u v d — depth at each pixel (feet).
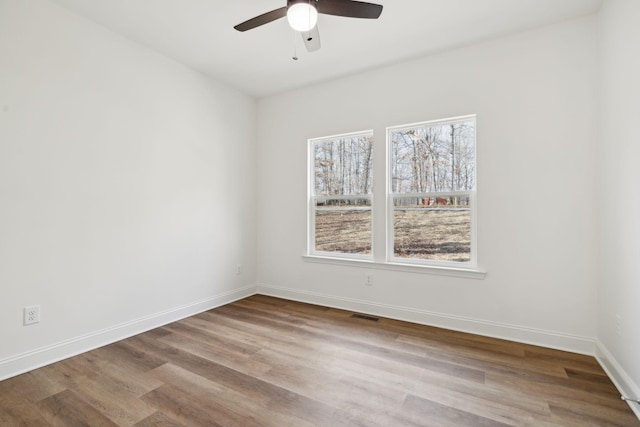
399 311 10.85
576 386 6.70
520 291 8.96
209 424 5.52
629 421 5.59
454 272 9.84
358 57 10.44
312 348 8.59
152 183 10.03
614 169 6.98
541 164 8.67
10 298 7.09
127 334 9.34
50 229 7.73
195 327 10.14
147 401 6.17
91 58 8.50
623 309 6.57
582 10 7.95
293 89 13.17
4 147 6.98
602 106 7.64
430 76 10.25
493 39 9.29
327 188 12.71
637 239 5.98
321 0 6.38
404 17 8.29
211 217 12.07
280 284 13.67
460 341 9.02
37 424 5.50
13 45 7.09
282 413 5.82
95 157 8.59
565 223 8.41
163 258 10.36
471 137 9.98
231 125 12.92
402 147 11.05
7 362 7.04
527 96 8.83
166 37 9.34
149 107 9.93
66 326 8.02
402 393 6.47
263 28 8.89
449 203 10.28
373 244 11.43
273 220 13.84
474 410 5.91
